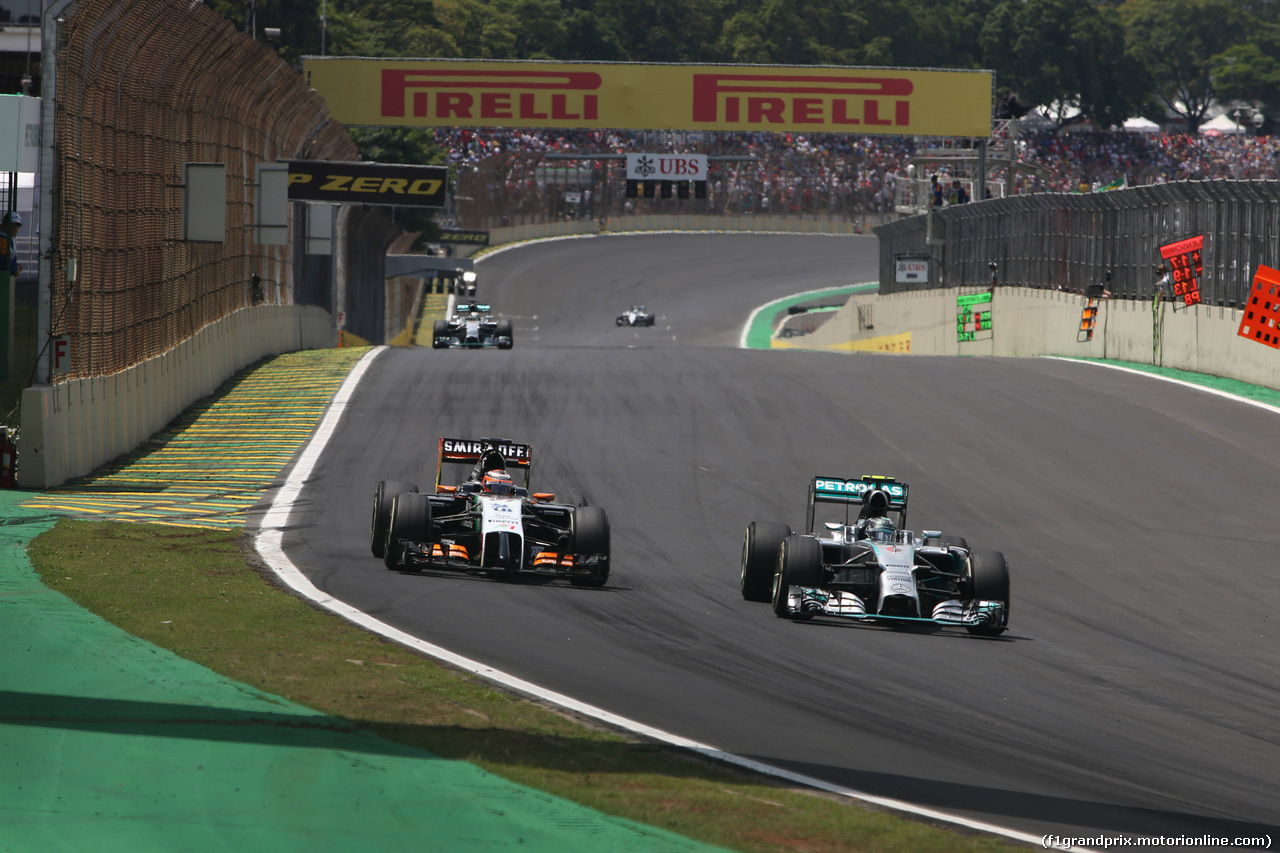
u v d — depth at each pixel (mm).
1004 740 30672
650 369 116000
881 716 32125
